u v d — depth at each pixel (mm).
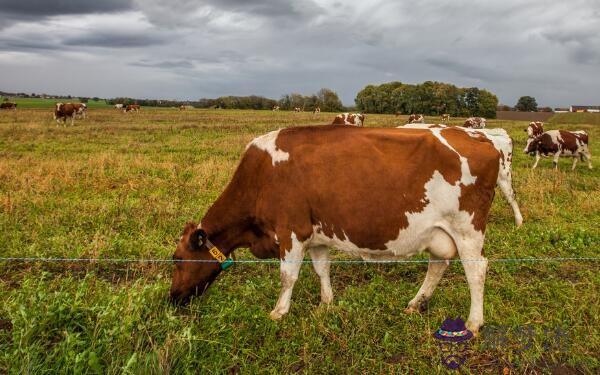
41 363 3545
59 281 5414
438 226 4328
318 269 5055
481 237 4344
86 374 3445
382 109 116188
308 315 4828
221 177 11758
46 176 10992
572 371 3904
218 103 111000
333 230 4520
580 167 17469
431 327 4539
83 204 8883
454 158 4215
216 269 4992
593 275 5832
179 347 3801
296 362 4004
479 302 4352
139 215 8320
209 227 4996
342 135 4543
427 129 4566
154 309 4523
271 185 4605
